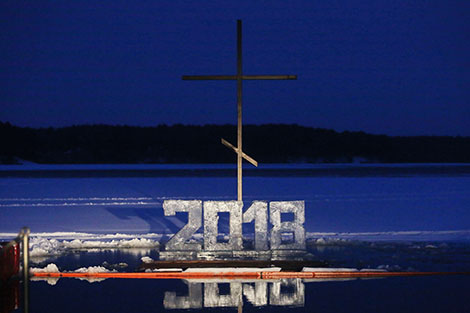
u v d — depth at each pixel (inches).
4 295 1552.7
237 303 1453.0
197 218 2043.6
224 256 2020.2
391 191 4461.1
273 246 2017.7
